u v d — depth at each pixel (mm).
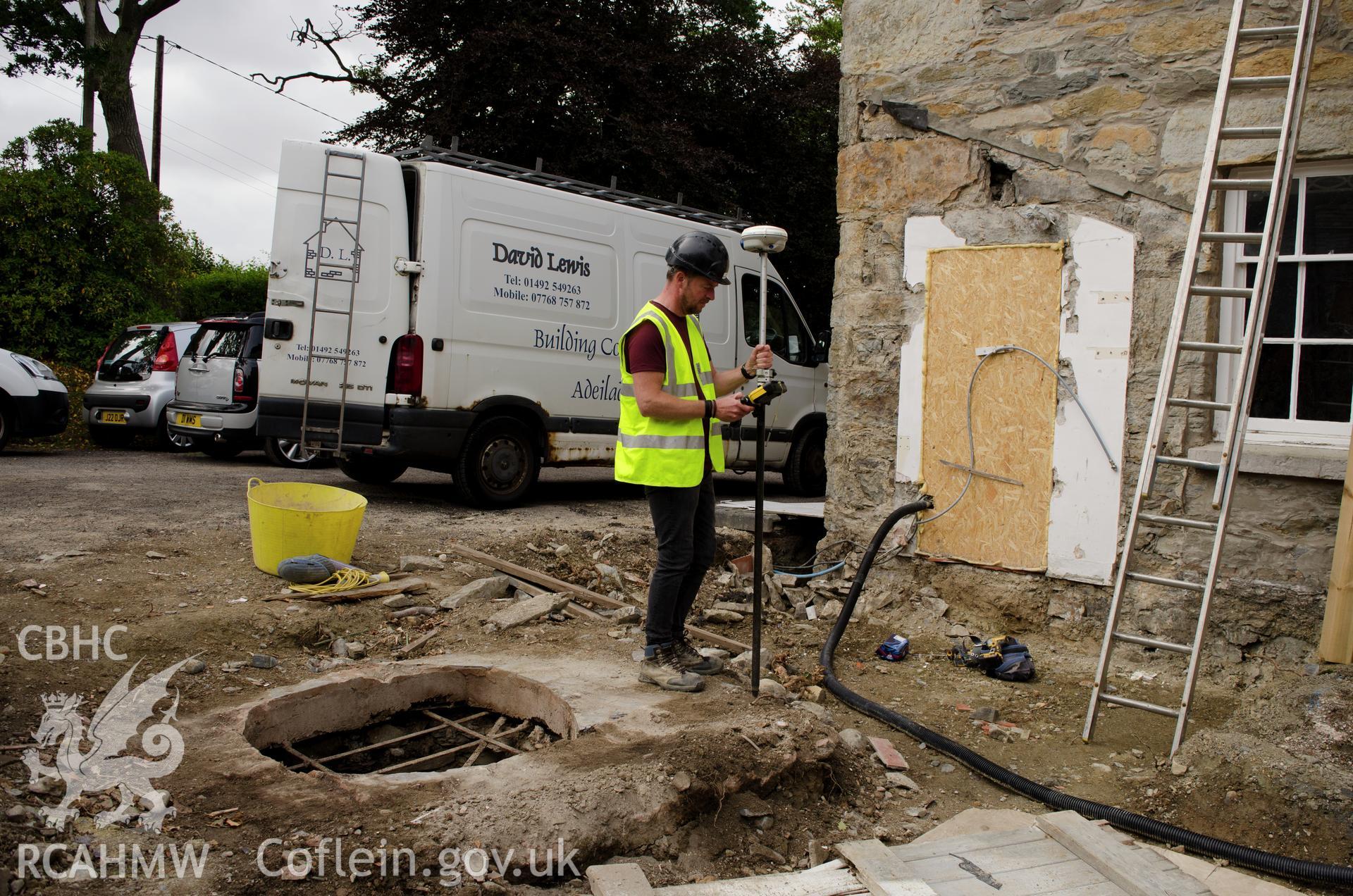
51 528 5977
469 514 7742
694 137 15680
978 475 5488
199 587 4879
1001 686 4738
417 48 15422
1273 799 3211
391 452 7324
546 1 14789
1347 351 4637
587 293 8352
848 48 5902
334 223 7281
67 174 15531
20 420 10414
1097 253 5090
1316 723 3463
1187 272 4219
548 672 4137
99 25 20078
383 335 7332
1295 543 4609
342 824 2764
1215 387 4895
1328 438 4668
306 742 3811
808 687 4520
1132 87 4996
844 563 6031
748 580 6094
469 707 4234
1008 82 5355
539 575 5594
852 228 5930
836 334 6055
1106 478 5078
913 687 4695
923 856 2984
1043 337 5254
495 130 14508
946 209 5582
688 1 16797
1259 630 4680
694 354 3996
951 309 5562
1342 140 4512
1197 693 4621
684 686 3934
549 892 2648
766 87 16719
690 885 2711
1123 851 3006
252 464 10789
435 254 7379
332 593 4879
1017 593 5355
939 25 5566
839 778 3512
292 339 7289
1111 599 5086
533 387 8008
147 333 12086
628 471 3848
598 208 8492
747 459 9578
